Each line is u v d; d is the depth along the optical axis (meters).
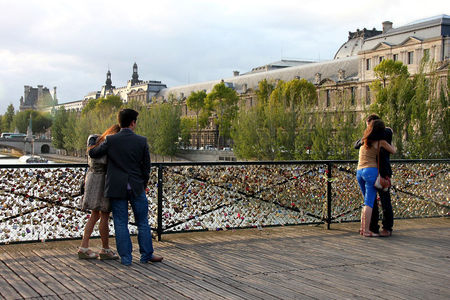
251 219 11.09
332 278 7.23
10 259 8.24
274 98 69.38
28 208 9.32
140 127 99.06
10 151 182.12
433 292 6.59
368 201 10.50
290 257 8.56
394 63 60.12
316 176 11.63
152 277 7.21
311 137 53.66
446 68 66.44
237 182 10.91
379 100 46.69
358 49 129.75
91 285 6.79
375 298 6.32
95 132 117.75
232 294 6.43
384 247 9.48
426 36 74.44
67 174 9.59
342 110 51.09
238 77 130.62
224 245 9.55
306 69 105.62
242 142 65.25
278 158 58.62
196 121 110.38
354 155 48.84
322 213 11.68
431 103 39.84
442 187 13.27
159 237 10.00
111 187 7.81
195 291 6.54
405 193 12.86
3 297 6.24
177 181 10.30
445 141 39.00
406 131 43.31
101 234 8.22
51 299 6.18
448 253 8.98
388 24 88.38
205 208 10.62
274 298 6.28
